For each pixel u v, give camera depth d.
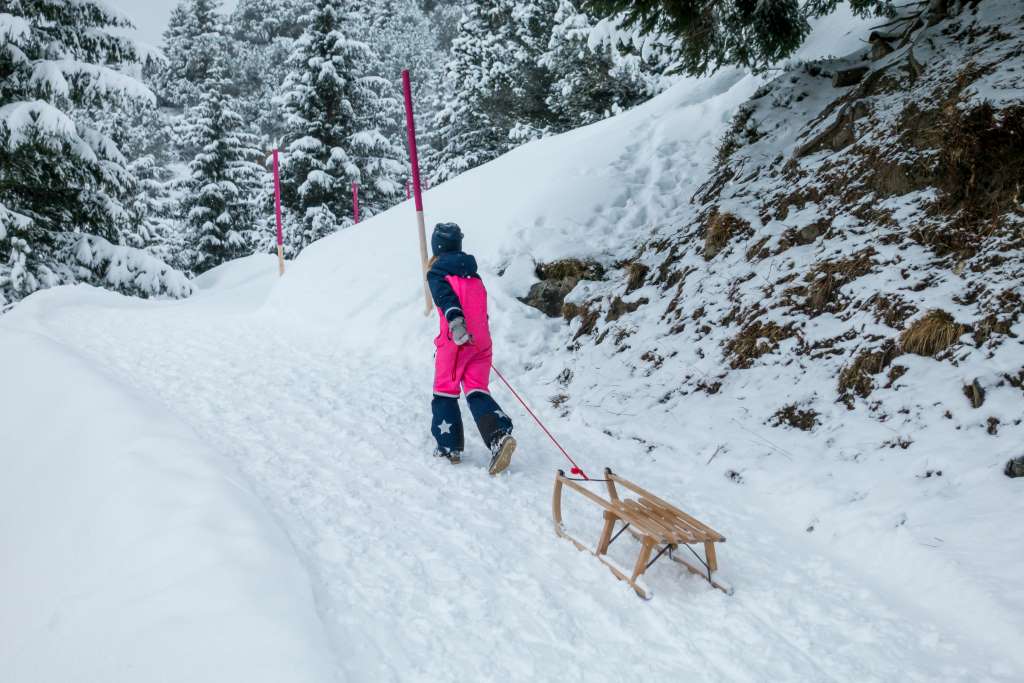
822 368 4.89
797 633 3.00
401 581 3.27
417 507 4.13
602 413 5.72
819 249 5.68
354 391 6.57
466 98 28.34
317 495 4.21
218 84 28.81
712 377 5.48
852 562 3.57
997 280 4.39
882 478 3.92
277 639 2.52
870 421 4.34
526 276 8.22
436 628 2.91
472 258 4.94
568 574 3.46
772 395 4.98
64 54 14.48
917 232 5.12
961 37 6.38
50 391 5.66
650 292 6.88
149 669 2.41
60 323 9.79
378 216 12.26
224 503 3.54
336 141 27.20
